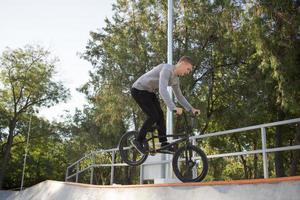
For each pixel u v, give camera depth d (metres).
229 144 24.19
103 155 33.78
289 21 13.59
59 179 47.75
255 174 25.36
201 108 20.42
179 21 22.72
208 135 8.73
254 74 18.47
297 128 16.91
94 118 25.11
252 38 14.30
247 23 14.26
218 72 23.12
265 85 17.06
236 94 21.91
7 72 36.94
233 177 31.58
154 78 5.95
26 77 36.94
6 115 36.97
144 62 22.06
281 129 19.70
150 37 22.16
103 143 27.48
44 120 38.50
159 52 22.06
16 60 37.00
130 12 24.23
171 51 11.47
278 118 19.05
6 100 37.81
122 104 21.20
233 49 19.00
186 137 6.10
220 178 26.84
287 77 13.74
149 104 5.99
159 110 6.12
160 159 9.84
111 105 21.83
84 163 37.28
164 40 21.94
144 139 6.16
